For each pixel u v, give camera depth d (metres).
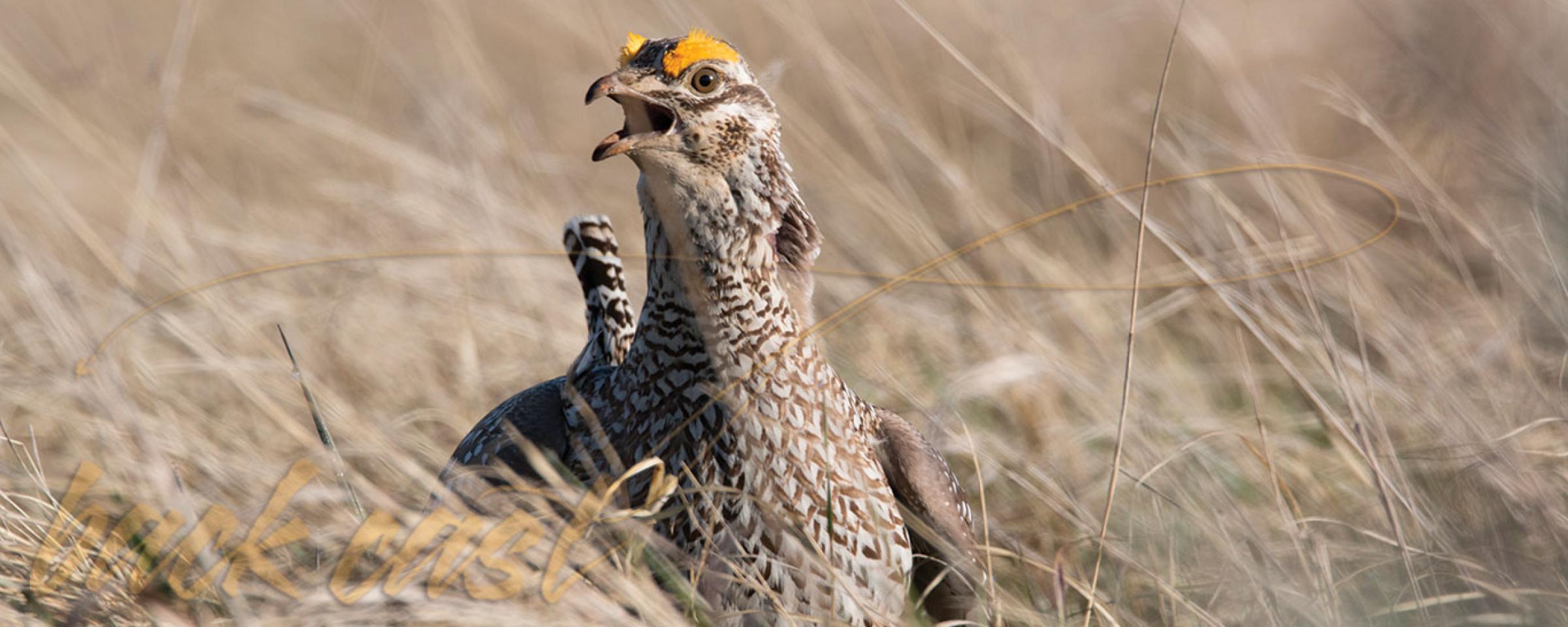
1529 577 8.12
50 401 10.25
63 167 17.47
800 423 7.73
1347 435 8.89
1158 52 20.41
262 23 24.30
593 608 7.33
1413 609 7.93
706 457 7.75
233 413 10.80
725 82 7.63
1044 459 10.00
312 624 7.31
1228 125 16.70
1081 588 8.02
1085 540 8.96
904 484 8.25
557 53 21.72
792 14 14.50
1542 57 13.73
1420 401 9.59
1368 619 7.96
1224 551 8.38
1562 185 11.68
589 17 16.19
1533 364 10.21
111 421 9.09
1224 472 9.70
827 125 16.92
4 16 20.64
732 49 7.78
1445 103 14.35
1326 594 8.05
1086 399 10.41
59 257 12.97
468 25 19.27
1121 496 9.66
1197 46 13.58
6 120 18.91
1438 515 8.68
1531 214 11.68
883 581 7.92
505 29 22.23
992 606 8.09
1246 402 11.01
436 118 15.30
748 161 7.69
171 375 11.20
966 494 10.17
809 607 7.75
